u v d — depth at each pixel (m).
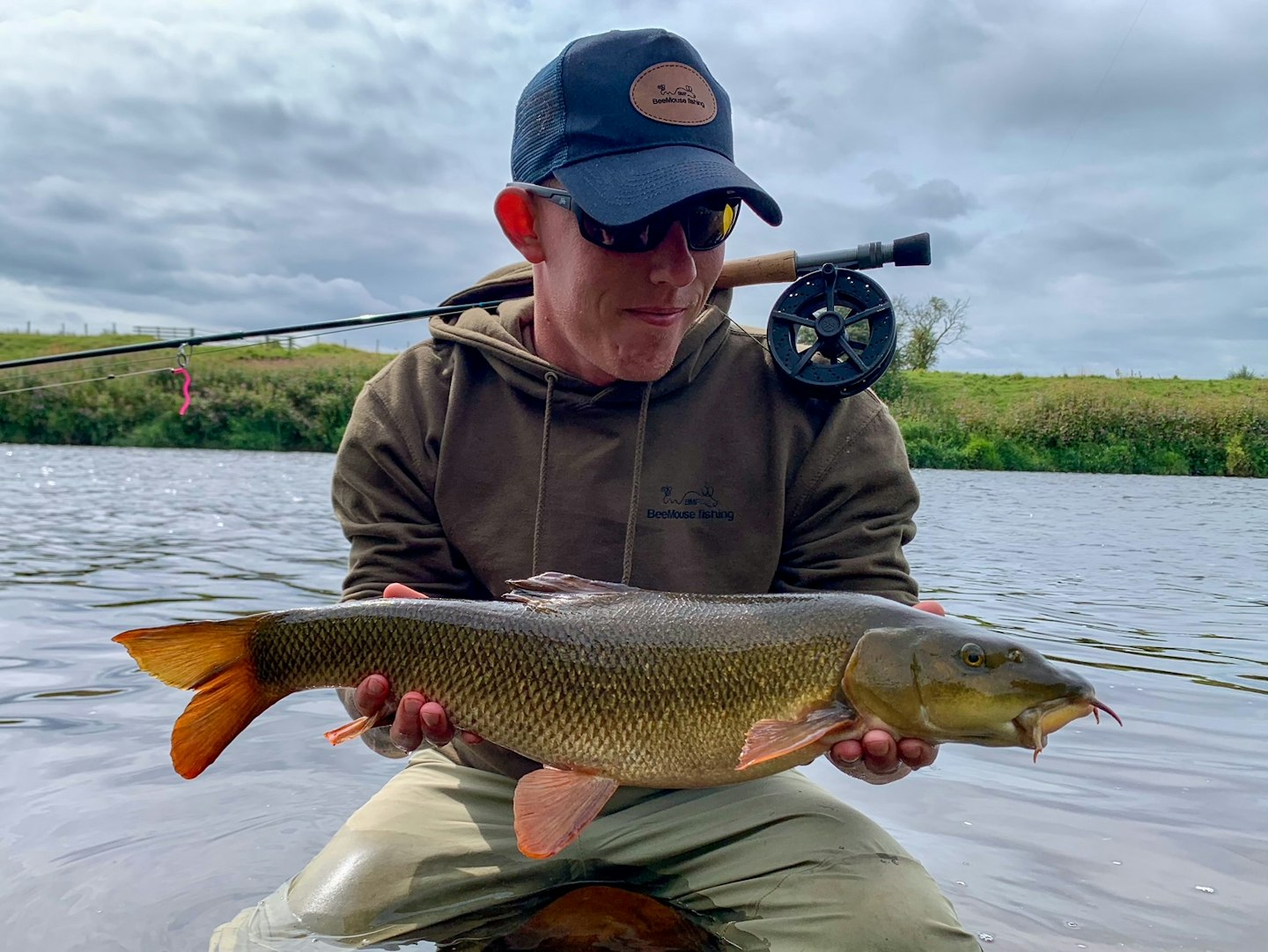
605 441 0.86
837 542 0.86
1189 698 1.33
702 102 0.81
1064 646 1.63
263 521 3.46
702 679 0.71
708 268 0.81
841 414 0.89
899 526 0.88
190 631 0.72
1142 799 0.97
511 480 0.88
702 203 0.77
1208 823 0.90
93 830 0.85
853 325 0.88
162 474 5.88
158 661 0.72
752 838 0.76
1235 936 0.68
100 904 0.72
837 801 0.79
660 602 0.74
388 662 0.73
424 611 0.73
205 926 0.69
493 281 0.98
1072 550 3.03
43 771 1.00
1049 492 6.03
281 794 0.95
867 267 0.96
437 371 0.93
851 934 0.65
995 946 0.67
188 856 0.80
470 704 0.73
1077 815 0.92
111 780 0.98
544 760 0.73
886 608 0.71
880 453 0.88
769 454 0.87
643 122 0.79
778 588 0.89
